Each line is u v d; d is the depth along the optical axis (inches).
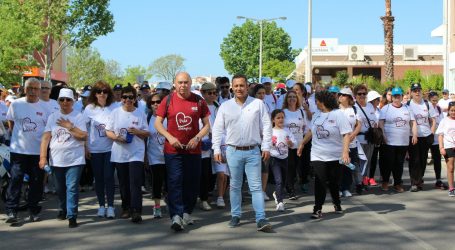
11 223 331.3
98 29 1462.8
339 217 349.4
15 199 335.0
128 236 304.3
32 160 341.1
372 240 291.1
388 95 577.3
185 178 324.5
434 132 453.1
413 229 314.5
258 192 315.3
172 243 288.7
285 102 434.0
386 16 1343.5
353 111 429.1
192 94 323.3
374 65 2122.3
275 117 380.5
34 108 342.6
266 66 2819.9
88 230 319.0
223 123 319.6
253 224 332.2
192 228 322.7
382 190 451.2
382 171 448.1
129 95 331.6
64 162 327.3
